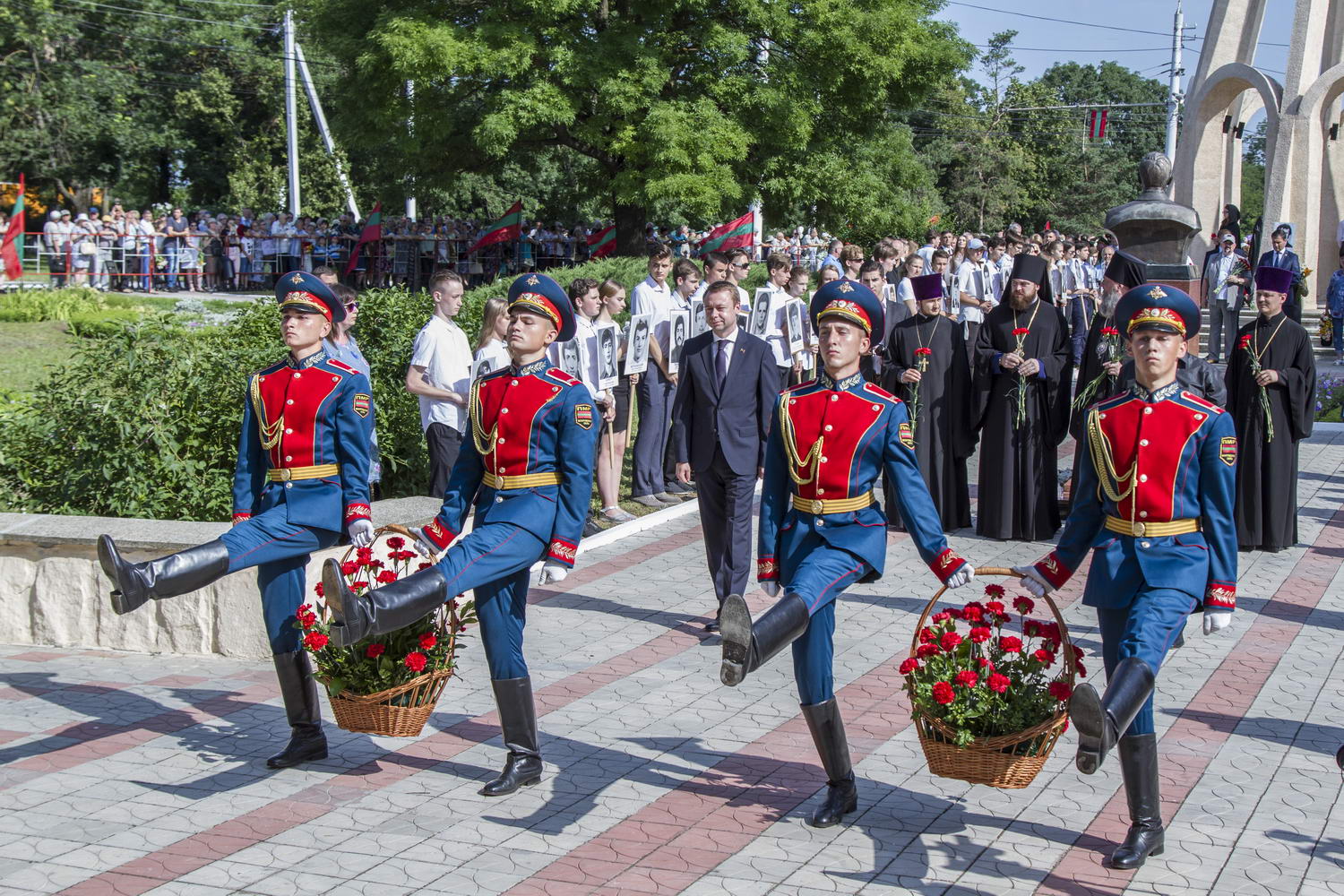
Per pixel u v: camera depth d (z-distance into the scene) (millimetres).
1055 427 10531
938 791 5598
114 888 4625
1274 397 9914
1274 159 23703
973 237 21359
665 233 30281
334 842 5031
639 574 9289
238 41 41875
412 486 11328
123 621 7625
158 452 9273
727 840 5074
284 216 30500
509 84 25422
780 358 12242
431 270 29234
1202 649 7664
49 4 38031
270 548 5609
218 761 5883
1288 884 4727
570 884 4684
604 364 10383
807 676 5219
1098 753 4246
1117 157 70750
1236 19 24969
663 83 25594
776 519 5523
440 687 5547
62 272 28438
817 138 28359
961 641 5121
